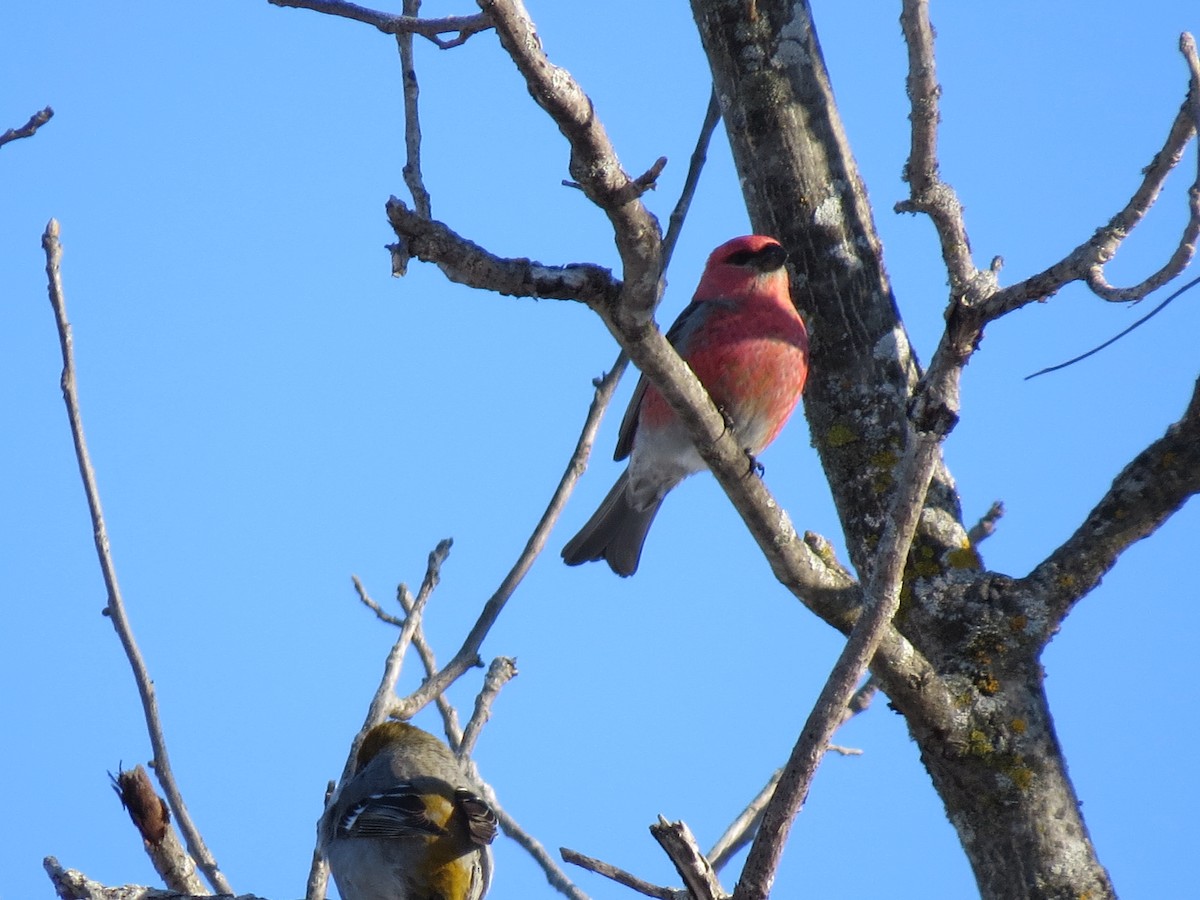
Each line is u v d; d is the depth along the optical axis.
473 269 6.07
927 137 6.77
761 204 9.99
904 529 6.24
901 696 8.44
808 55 10.05
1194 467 8.70
